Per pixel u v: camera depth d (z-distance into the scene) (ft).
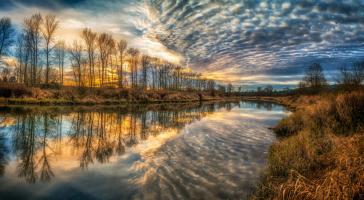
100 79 164.66
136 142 37.83
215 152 31.24
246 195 18.21
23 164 26.12
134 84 195.62
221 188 19.42
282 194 16.10
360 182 15.12
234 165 25.58
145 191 18.89
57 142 37.29
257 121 66.90
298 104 113.39
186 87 317.42
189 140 39.40
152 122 62.95
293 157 22.81
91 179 21.58
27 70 142.00
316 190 14.60
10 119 58.54
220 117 78.43
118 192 18.72
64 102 104.27
